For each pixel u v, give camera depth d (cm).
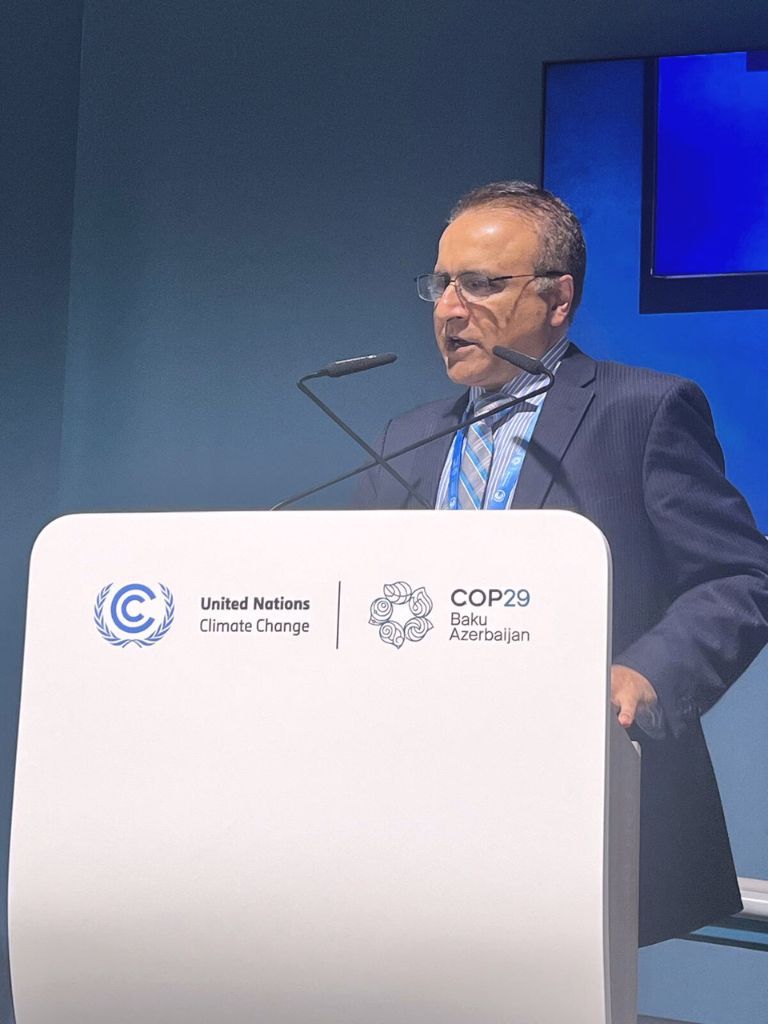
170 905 104
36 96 353
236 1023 104
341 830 101
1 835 323
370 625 103
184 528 108
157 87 338
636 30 301
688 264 282
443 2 317
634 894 122
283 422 316
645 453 192
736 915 263
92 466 329
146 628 107
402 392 308
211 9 336
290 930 102
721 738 272
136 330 331
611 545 189
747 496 273
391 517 104
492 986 98
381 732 101
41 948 107
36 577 110
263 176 326
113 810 106
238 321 323
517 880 98
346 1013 102
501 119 309
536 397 201
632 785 121
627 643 187
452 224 208
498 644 100
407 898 100
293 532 105
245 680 105
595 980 96
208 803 104
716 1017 263
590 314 286
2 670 334
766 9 293
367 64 321
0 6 358
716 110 285
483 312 202
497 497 195
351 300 315
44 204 349
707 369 279
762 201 280
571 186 292
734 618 174
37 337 346
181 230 331
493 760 99
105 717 107
